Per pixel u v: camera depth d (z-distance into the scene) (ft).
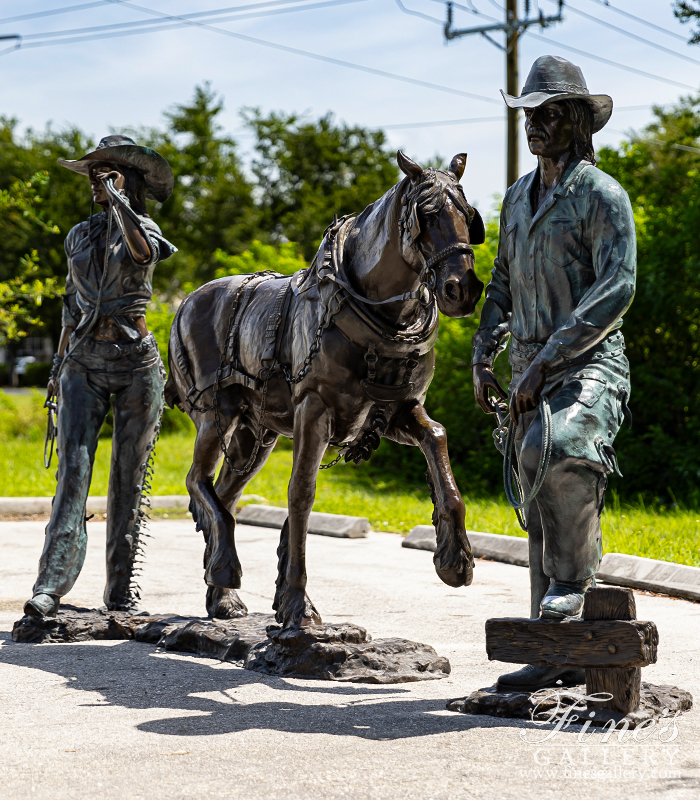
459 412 46.19
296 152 137.90
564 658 13.23
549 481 13.37
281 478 48.98
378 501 41.45
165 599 23.07
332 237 16.42
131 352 20.47
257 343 18.24
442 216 13.70
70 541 19.86
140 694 15.16
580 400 13.48
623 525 31.63
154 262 19.88
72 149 137.18
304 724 13.42
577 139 14.10
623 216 13.60
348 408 16.17
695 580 23.35
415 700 14.76
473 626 20.26
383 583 25.18
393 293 15.46
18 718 13.84
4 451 58.75
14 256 133.49
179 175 135.23
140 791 10.87
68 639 19.19
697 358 42.68
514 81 53.57
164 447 61.31
